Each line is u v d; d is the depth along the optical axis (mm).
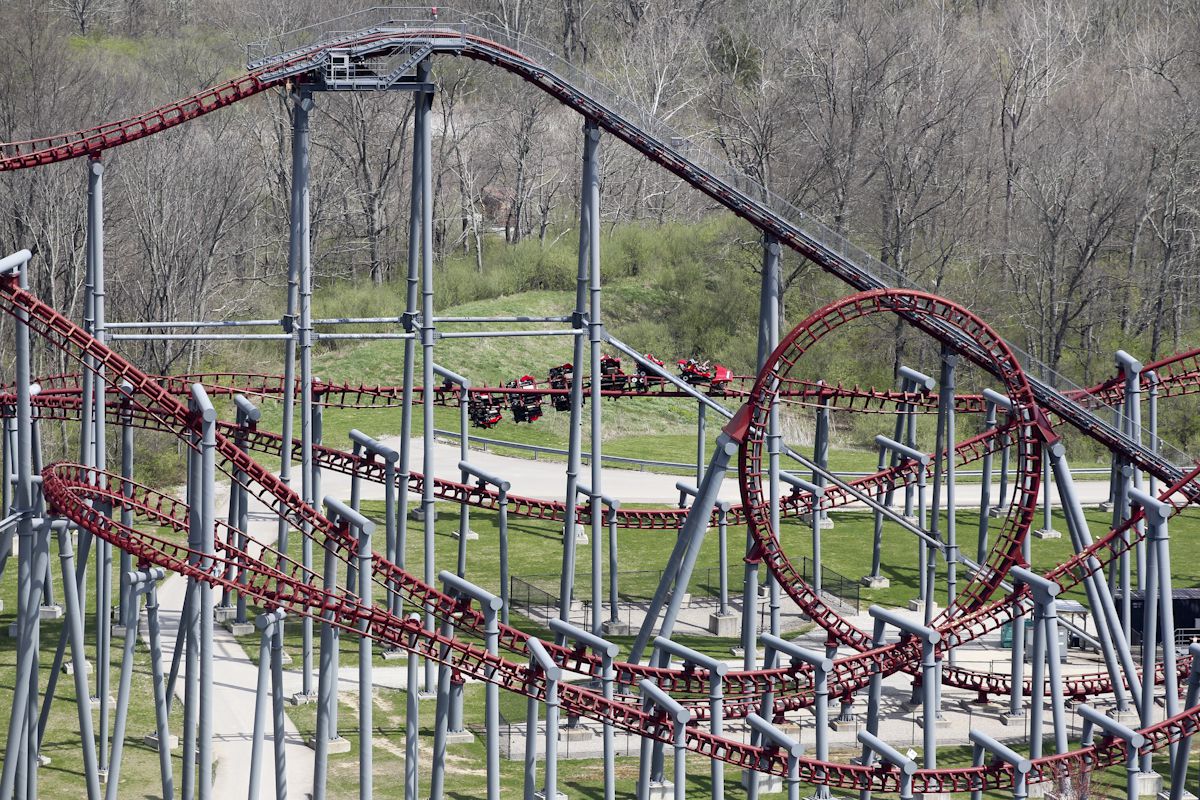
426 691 145625
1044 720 146500
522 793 125125
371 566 116312
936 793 118812
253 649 158625
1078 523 145625
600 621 159750
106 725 127000
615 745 136375
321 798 117562
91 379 148875
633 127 153875
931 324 155875
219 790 123188
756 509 137375
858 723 142375
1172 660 128250
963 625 141125
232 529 120688
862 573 197125
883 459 197375
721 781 113438
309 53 145500
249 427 174625
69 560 115375
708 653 164750
